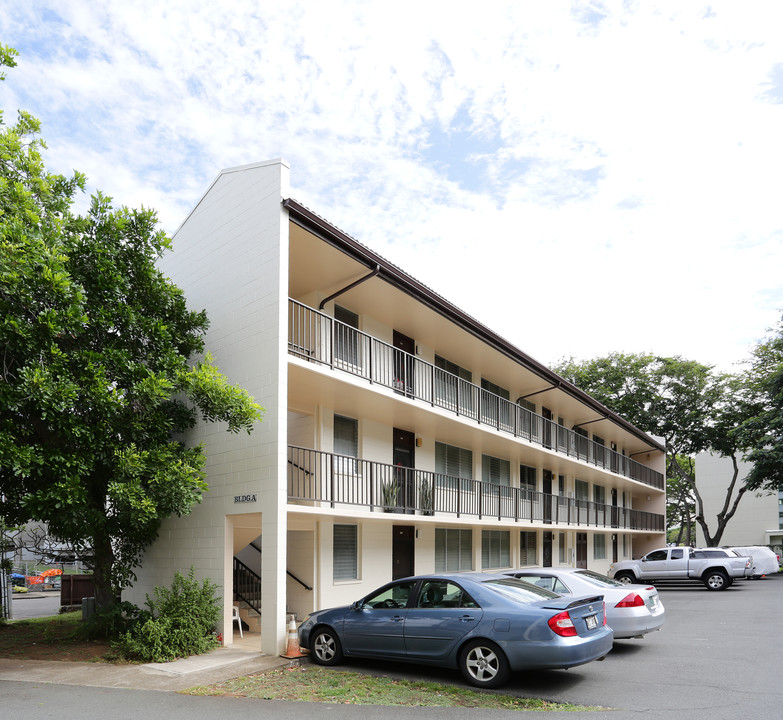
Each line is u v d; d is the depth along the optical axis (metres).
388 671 9.35
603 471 27.92
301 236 12.51
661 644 12.06
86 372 10.55
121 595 14.66
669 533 76.62
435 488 18.02
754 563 29.81
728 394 41.09
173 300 12.85
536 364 21.45
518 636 8.05
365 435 16.27
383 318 16.75
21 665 10.27
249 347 12.32
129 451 10.82
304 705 7.57
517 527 21.19
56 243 10.59
